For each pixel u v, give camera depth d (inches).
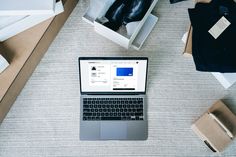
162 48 42.6
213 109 39.2
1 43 37.9
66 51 42.2
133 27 40.4
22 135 39.5
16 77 37.3
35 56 39.7
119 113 39.5
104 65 37.6
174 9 43.9
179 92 41.3
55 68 41.7
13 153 39.0
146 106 39.9
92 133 39.2
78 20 43.2
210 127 38.2
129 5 40.7
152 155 39.4
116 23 41.0
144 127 39.4
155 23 43.1
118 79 38.7
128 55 42.3
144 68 37.8
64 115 40.3
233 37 39.5
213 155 39.4
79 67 37.6
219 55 38.8
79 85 41.2
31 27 38.5
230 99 41.3
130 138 39.3
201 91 41.4
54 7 33.6
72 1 41.4
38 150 39.2
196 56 38.8
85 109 39.5
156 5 43.9
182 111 40.7
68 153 39.2
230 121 38.6
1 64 36.0
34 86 41.0
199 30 39.7
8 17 36.0
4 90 36.5
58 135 39.6
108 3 41.6
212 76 41.9
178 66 42.1
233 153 39.5
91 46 42.5
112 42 42.7
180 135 39.9
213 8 40.5
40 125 39.9
